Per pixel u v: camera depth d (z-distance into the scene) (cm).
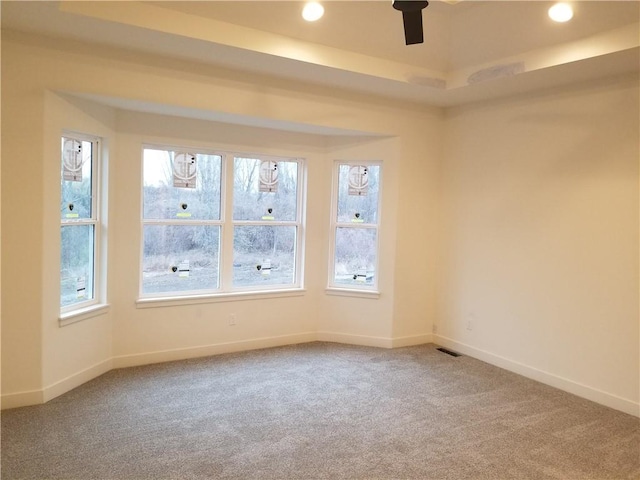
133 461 273
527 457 291
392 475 267
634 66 343
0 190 319
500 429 327
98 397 357
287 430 316
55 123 339
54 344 352
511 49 370
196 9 323
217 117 420
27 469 262
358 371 433
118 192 410
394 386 400
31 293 333
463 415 347
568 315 396
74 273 381
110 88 351
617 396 363
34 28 313
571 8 310
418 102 488
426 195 510
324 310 515
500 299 454
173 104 375
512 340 443
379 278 505
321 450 292
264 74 407
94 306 393
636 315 353
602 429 330
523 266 432
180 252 453
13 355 332
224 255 470
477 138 476
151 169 432
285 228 507
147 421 323
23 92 321
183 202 450
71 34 323
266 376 414
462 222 493
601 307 374
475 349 479
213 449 289
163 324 438
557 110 404
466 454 292
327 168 508
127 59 355
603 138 371
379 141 493
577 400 379
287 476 263
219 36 334
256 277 495
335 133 484
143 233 432
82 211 386
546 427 331
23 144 323
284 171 500
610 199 367
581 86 386
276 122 434
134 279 422
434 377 423
